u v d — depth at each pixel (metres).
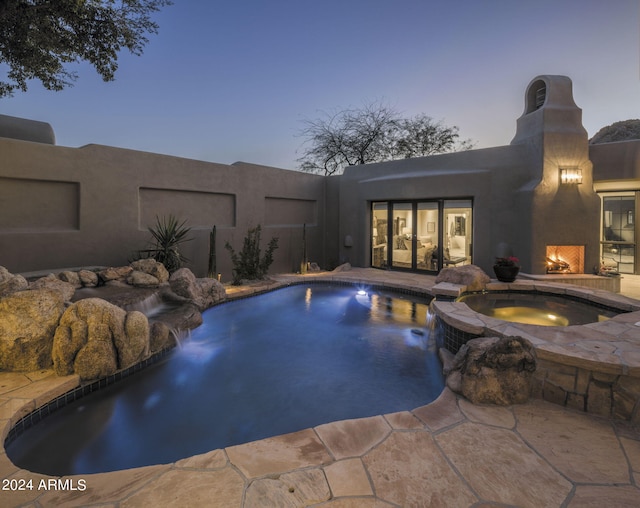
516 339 3.78
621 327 4.83
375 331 7.20
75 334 4.30
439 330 6.29
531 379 3.84
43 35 7.32
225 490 2.44
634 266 11.65
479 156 11.08
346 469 2.68
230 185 11.42
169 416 4.15
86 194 8.36
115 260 8.88
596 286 9.20
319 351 6.20
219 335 7.01
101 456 3.41
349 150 21.39
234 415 4.18
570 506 2.32
